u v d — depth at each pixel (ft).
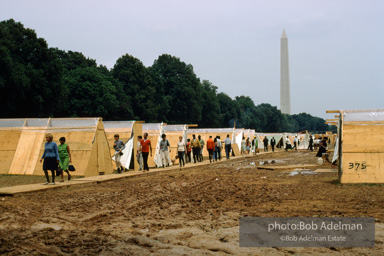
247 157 131.75
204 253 20.90
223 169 81.66
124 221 29.55
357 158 52.21
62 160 56.44
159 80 294.25
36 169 73.10
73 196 42.70
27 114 174.40
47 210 33.99
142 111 270.05
